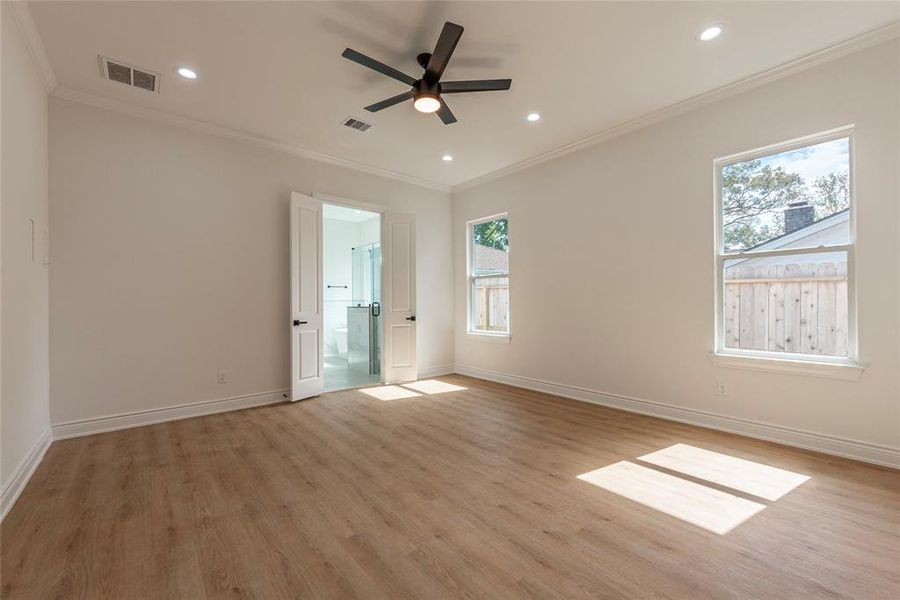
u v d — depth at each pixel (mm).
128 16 2377
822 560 1670
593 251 4242
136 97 3334
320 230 4637
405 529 1923
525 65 2934
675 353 3598
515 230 5113
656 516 2021
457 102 3477
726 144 3266
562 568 1634
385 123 3869
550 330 4695
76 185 3240
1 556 1714
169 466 2652
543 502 2170
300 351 4363
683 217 3533
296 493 2283
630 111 3648
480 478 2469
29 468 2494
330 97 3367
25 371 2469
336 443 3082
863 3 2320
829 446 2787
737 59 2871
